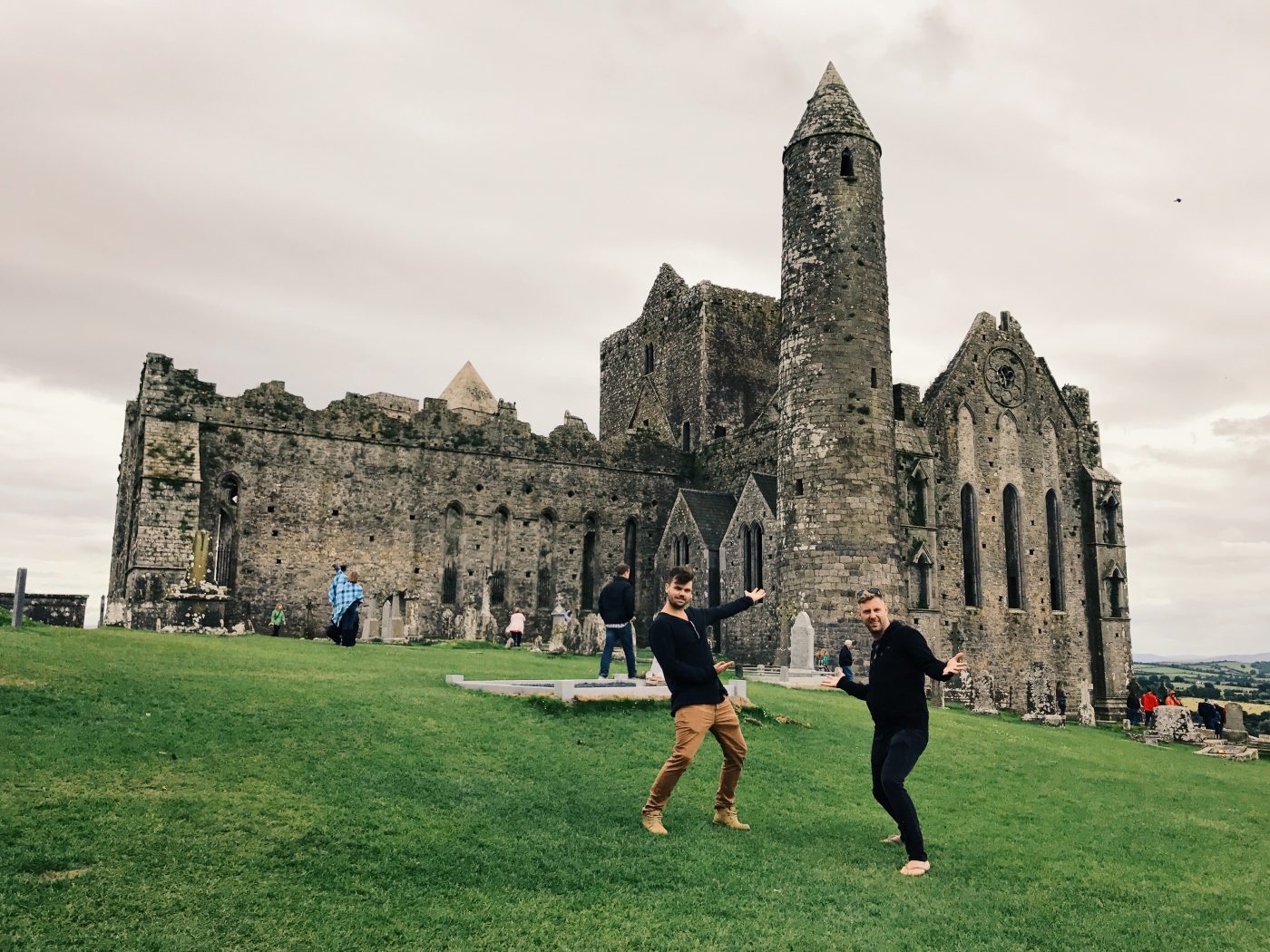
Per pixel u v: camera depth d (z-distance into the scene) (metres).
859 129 43.34
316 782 11.52
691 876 9.57
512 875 9.24
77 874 8.34
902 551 41.25
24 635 20.11
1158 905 10.29
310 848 9.45
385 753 13.08
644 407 67.50
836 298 41.72
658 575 55.41
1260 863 12.89
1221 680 177.50
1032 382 55.81
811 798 13.74
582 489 55.78
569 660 31.64
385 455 50.16
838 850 11.05
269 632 45.94
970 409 53.00
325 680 18.25
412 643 40.25
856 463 40.28
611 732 16.00
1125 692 53.94
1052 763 20.06
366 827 10.16
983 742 21.50
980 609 50.72
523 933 8.00
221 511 46.00
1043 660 52.41
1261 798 19.73
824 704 23.56
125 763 11.41
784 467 42.19
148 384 44.81
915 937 8.52
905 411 46.81
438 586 50.38
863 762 16.73
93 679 15.35
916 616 44.22
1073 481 56.25
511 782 12.52
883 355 41.88
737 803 12.86
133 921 7.64
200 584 36.59
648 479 58.06
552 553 54.25
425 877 9.02
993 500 52.75
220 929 7.64
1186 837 14.20
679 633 11.09
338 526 48.38
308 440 48.34
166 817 9.84
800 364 41.97
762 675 36.06
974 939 8.56
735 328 68.88
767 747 16.78
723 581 49.28
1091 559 55.09
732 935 8.23
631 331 77.06
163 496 42.88
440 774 12.45
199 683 16.19
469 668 23.77
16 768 10.77
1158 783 19.55
